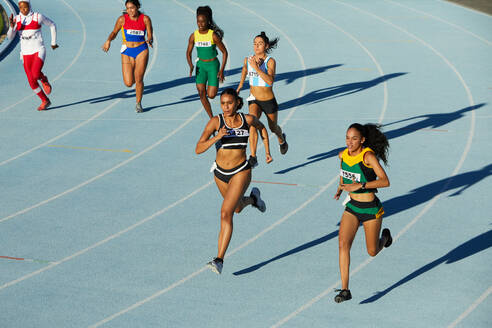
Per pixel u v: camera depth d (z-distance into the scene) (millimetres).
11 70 65250
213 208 35094
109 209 34906
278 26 85250
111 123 49750
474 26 84875
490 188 36906
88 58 69938
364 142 25141
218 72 47469
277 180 38656
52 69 65562
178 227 32781
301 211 34500
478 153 42562
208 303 25891
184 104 54656
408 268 28375
